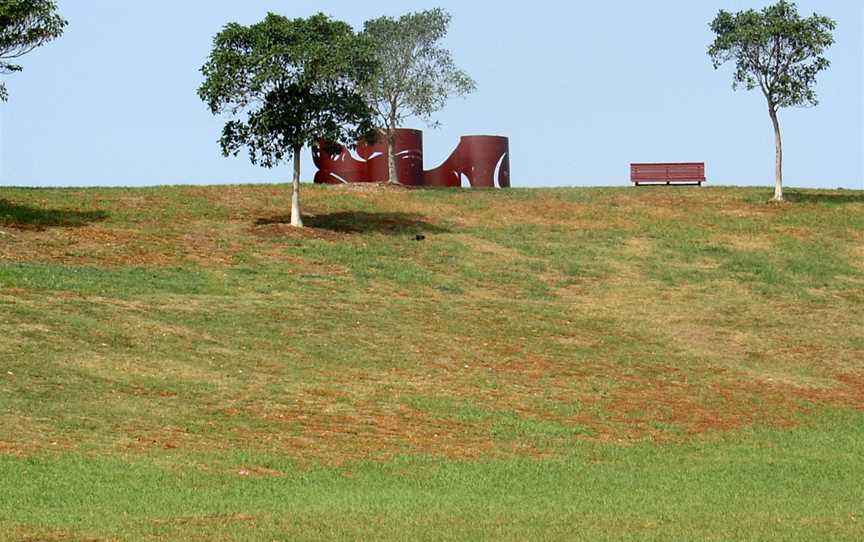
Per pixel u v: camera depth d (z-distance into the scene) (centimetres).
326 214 5331
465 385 2988
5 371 2580
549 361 3344
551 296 4253
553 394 2975
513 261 4722
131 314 3275
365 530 1639
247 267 4222
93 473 1959
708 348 3681
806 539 1625
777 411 2984
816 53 5809
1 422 2234
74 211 4953
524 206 5825
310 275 4184
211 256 4347
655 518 1775
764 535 1648
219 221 4975
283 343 3209
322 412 2603
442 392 2886
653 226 5478
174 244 4481
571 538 1614
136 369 2761
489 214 5600
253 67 4481
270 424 2459
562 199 6041
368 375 2989
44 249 4197
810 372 3488
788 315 4153
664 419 2811
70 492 1823
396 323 3609
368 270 4356
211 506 1786
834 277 4706
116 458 2084
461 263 4628
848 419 2939
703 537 1630
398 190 6134
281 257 4428
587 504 1891
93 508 1731
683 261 4875
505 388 2997
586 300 4228
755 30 5709
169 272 4016
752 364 3528
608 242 5138
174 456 2138
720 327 3953
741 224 5572
